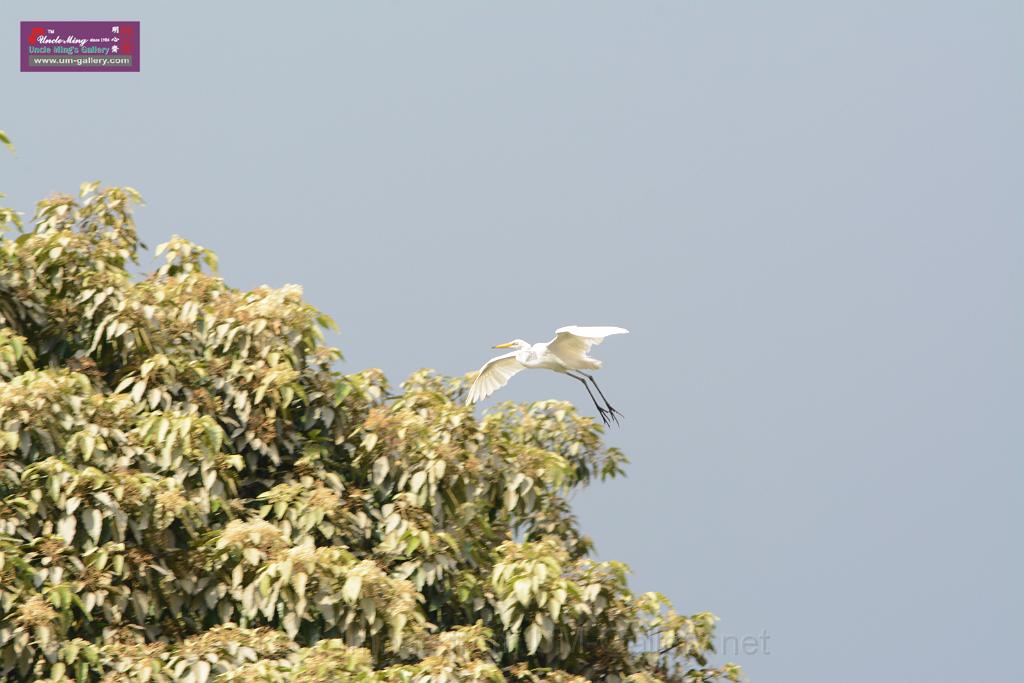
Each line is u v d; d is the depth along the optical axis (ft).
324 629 44.04
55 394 44.27
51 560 41.75
